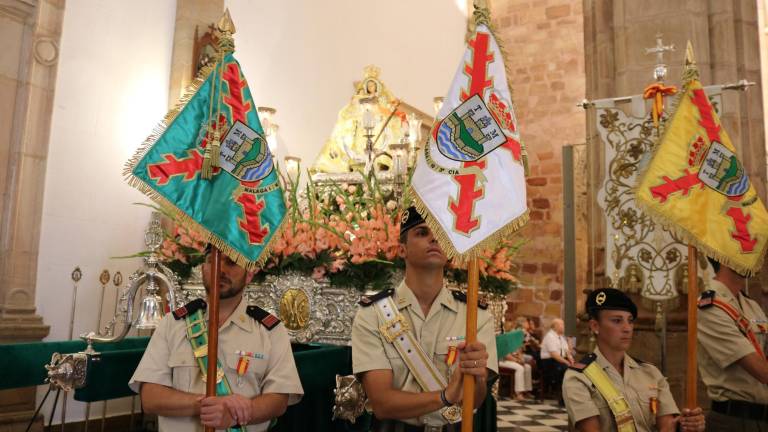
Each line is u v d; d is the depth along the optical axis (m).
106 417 5.70
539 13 12.80
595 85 5.20
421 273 2.48
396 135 6.22
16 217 5.23
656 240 4.00
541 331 11.94
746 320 3.48
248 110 2.55
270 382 2.47
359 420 3.37
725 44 4.74
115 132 6.14
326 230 4.07
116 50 6.20
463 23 12.81
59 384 3.03
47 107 5.53
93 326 5.81
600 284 4.64
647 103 4.05
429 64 11.46
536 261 12.18
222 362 2.43
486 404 4.46
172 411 2.30
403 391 2.28
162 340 2.47
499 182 2.31
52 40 5.59
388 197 4.51
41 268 5.43
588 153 4.88
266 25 7.88
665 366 3.96
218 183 2.42
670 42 4.67
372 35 9.92
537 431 7.56
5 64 5.30
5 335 5.02
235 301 2.55
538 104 12.61
